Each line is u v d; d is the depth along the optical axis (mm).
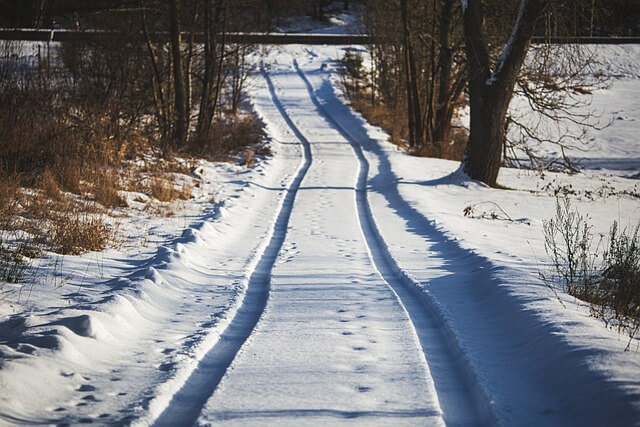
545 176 28484
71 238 10984
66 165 15867
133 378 5566
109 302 7480
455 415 4949
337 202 18812
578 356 5562
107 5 23906
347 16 98750
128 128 22422
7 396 4844
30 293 8031
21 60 20766
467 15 22297
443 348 6641
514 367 5863
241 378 5512
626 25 22688
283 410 4793
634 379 4953
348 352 6254
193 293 8914
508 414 4746
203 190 19281
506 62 22172
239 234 13953
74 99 20203
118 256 10812
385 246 12500
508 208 19281
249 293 9094
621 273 8719
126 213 14578
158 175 19719
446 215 16594
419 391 5227
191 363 5965
